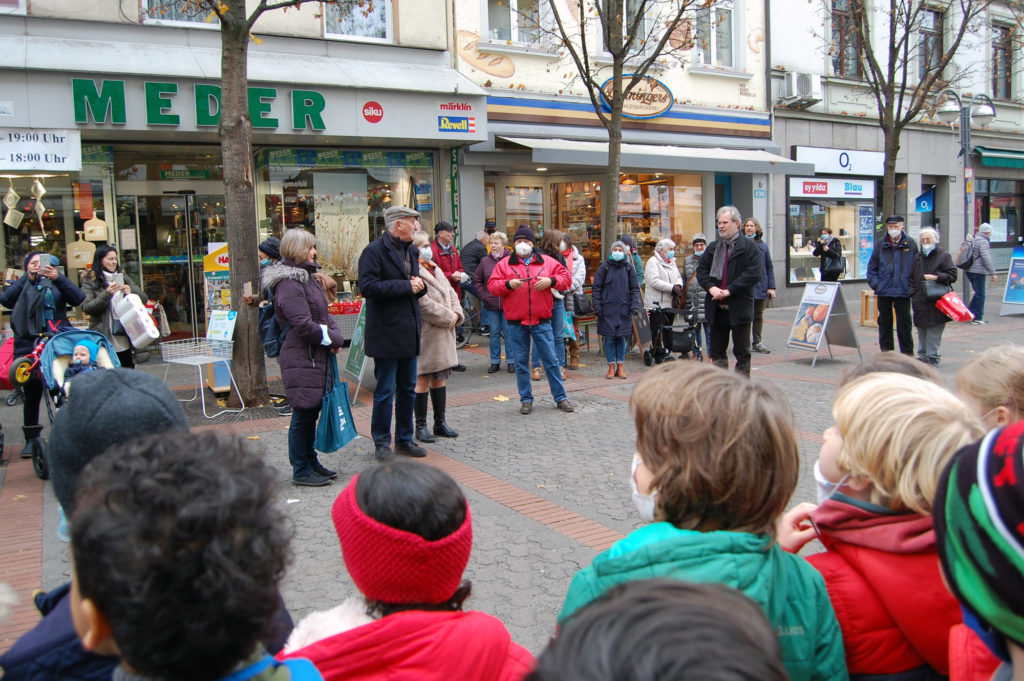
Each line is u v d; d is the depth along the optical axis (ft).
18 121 30.73
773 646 2.53
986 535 3.45
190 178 38.04
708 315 27.45
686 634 2.36
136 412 5.45
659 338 35.65
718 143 52.49
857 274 61.72
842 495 6.29
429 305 22.18
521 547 14.99
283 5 26.55
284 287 18.22
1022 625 3.42
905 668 5.91
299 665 4.37
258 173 38.70
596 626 2.49
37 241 34.63
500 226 47.06
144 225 37.27
